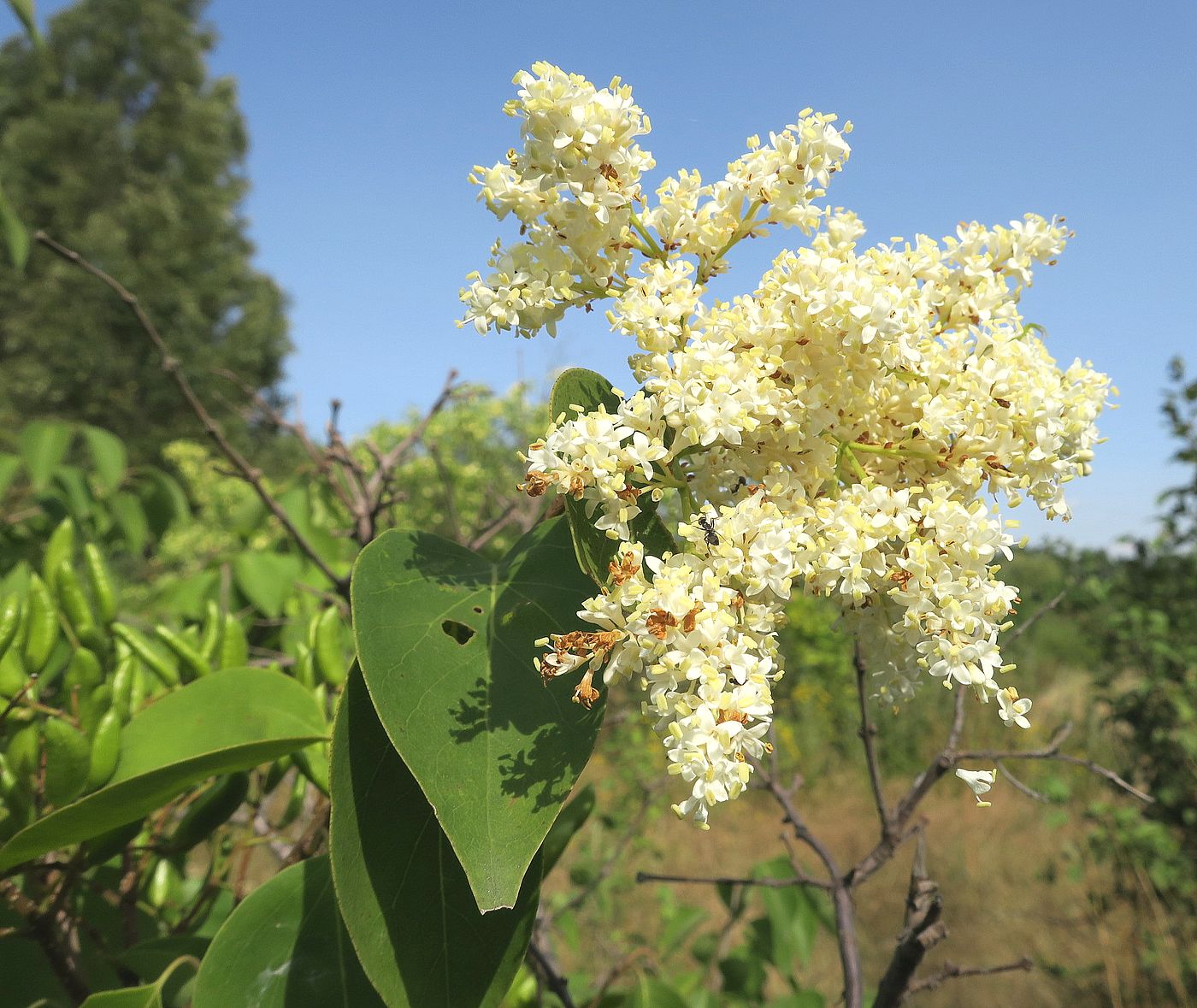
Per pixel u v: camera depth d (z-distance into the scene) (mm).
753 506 217
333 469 510
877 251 252
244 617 493
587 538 232
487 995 222
